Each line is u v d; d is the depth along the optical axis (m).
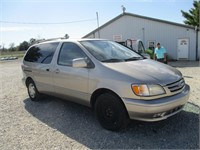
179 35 21.50
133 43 17.05
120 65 4.26
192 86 7.62
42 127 4.70
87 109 5.62
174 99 3.80
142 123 4.47
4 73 15.74
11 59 38.72
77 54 4.84
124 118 3.98
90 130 4.36
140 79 3.77
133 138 3.92
